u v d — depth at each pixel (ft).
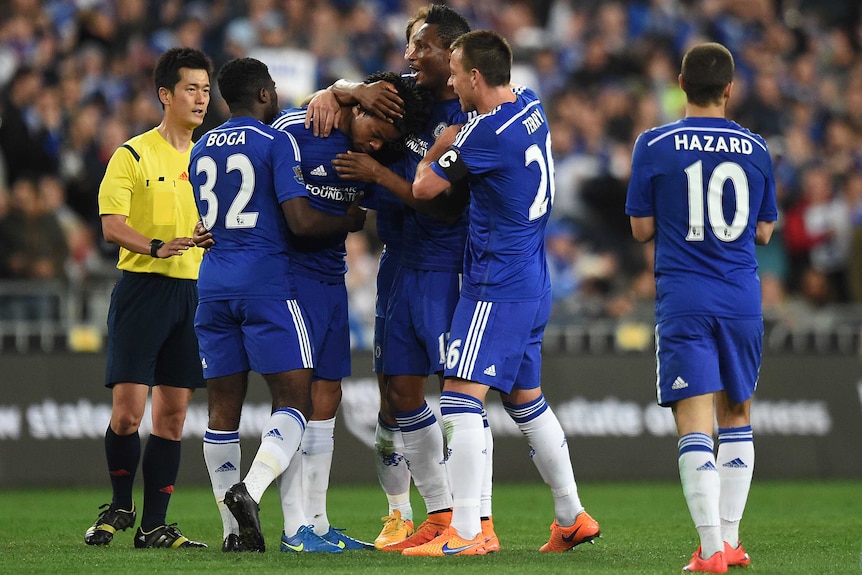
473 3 200.85
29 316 125.70
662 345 60.64
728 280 59.98
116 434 72.13
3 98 150.82
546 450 67.05
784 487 121.19
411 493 114.52
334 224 64.95
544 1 209.05
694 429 59.67
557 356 128.16
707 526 58.18
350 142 67.31
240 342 65.87
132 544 72.64
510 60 64.54
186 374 72.08
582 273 163.53
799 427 129.39
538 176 64.08
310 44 178.91
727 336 60.03
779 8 221.87
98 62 166.81
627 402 128.26
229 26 177.58
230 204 64.69
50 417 118.62
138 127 158.71
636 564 61.26
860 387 131.03
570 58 197.67
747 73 198.49
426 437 69.10
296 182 64.28
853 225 167.22
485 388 64.59
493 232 63.82
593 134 181.88
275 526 84.33
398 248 70.23
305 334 65.21
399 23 195.00
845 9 223.71
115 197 71.10
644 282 159.74
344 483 121.39
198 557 62.95
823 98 205.16
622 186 174.29
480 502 66.44
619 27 202.59
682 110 191.11
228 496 61.21
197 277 72.54
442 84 68.49
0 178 148.25
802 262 173.27
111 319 72.23
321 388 69.46
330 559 61.77
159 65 73.51
